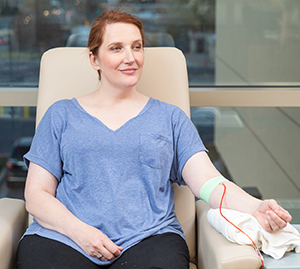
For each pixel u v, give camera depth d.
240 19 2.07
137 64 1.48
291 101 2.09
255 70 2.12
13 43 2.10
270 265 1.17
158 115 1.53
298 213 2.31
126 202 1.41
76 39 2.12
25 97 2.08
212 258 1.25
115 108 1.52
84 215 1.40
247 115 2.20
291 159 2.26
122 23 1.46
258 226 1.25
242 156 2.25
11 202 1.62
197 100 2.09
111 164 1.42
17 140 2.26
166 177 1.50
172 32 2.09
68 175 1.48
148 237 1.38
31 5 2.07
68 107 1.52
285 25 2.06
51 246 1.31
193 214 1.63
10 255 1.41
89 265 1.29
